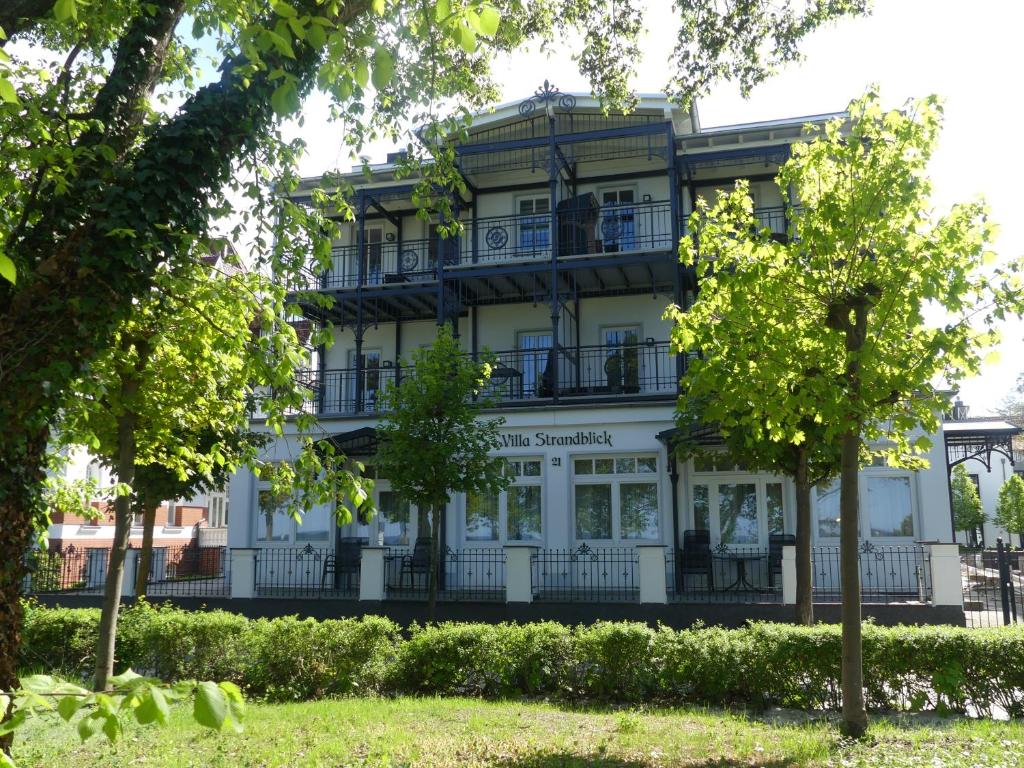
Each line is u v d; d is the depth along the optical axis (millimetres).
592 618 15258
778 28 11633
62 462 8852
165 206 5688
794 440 8477
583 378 21391
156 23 6312
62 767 6414
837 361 7312
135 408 9242
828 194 7324
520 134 22109
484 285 21328
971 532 36812
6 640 5410
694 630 9922
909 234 7152
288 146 7516
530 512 19375
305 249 7680
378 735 7402
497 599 16672
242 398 9320
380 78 3438
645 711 8648
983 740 6918
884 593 16188
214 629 10633
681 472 18859
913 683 8523
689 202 21609
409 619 16047
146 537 15953
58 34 8391
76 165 5973
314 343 7004
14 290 5113
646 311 21391
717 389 7660
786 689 8758
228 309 7289
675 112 20578
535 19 11180
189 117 5840
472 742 7113
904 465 8711
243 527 20844
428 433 13297
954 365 7395
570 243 21156
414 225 23484
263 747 7047
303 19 3428
